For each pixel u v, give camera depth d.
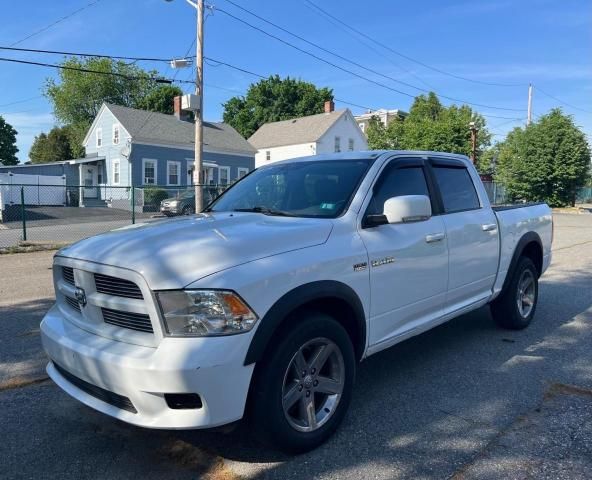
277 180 4.42
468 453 3.19
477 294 4.99
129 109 39.03
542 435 3.41
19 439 3.40
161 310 2.73
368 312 3.59
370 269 3.57
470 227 4.74
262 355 2.85
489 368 4.64
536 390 4.14
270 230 3.26
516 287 5.62
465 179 5.06
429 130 42.66
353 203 3.73
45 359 4.89
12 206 27.08
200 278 2.74
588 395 4.05
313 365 3.20
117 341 2.92
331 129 47.56
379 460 3.11
